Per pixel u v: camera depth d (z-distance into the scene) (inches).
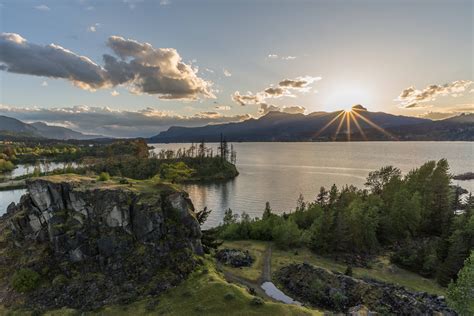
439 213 3954.2
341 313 2063.2
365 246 3558.1
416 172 5044.3
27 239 2481.5
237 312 1798.7
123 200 2393.0
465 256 2773.1
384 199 4611.2
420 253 3132.4
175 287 2073.1
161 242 2306.8
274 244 3686.0
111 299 1987.0
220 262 2886.3
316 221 3821.4
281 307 1867.6
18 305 1984.5
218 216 5713.6
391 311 2026.3
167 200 2539.4
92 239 2295.8
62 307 1951.3
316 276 2479.1
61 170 7805.1
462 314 1729.8
